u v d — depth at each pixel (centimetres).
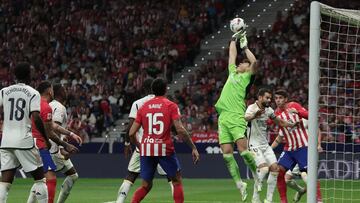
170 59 4328
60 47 4625
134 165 1627
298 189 1906
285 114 1819
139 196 1451
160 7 4678
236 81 1678
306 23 4222
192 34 4472
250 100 3641
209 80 4075
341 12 1430
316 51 1273
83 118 3928
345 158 3028
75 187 2856
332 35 3522
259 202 1748
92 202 2147
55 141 1514
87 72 4375
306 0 4359
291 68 3981
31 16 4853
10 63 4631
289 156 1819
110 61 4422
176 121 1412
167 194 2455
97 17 4716
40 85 1566
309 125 1273
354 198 2244
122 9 4719
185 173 3434
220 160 3400
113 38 4575
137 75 4244
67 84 4291
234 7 4706
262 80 3944
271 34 4225
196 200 2209
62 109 1659
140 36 4547
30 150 1412
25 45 4706
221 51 4406
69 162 1697
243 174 3294
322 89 3419
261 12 4606
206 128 3694
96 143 3634
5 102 1417
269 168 1809
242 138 1667
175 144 3503
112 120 3941
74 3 4844
